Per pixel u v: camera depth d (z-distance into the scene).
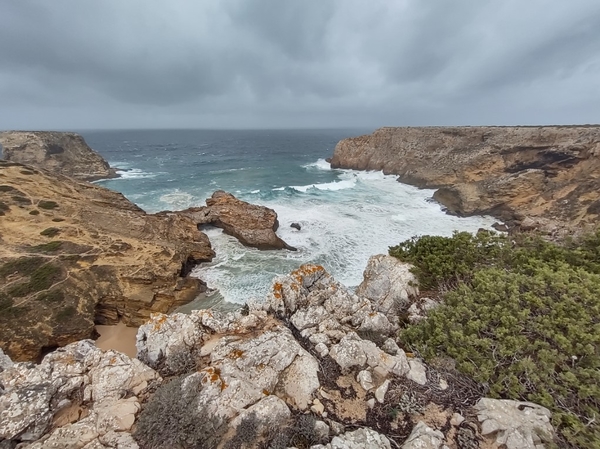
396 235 32.31
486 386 7.45
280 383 7.79
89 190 34.03
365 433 6.31
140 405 7.15
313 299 11.44
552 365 7.21
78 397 7.45
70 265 21.20
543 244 12.70
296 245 30.53
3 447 6.13
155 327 9.65
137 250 24.08
